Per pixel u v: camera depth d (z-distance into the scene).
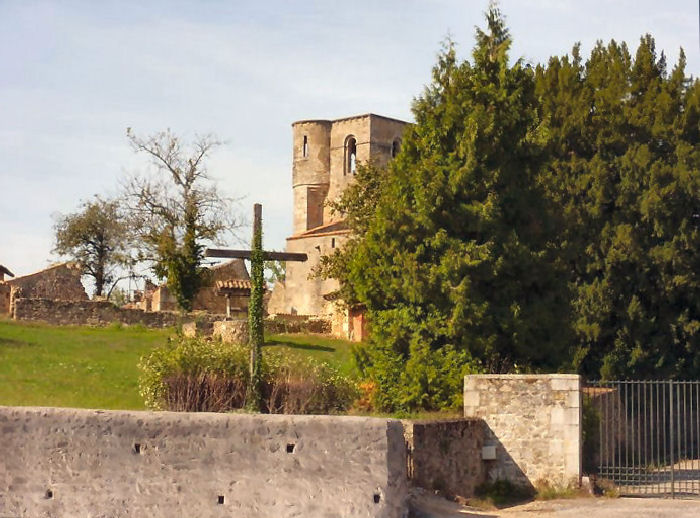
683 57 42.56
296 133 99.88
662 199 39.00
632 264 39.38
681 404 39.56
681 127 40.44
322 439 19.58
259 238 25.78
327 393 26.47
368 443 19.58
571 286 34.66
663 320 39.75
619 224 39.47
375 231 32.50
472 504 23.53
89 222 86.19
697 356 39.97
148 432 19.53
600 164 39.69
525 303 31.02
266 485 19.44
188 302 53.47
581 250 39.19
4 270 68.62
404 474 20.17
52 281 67.44
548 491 25.11
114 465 19.42
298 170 99.56
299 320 58.09
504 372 30.02
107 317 50.94
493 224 30.67
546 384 25.69
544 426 25.59
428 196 30.89
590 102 41.47
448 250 30.47
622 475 28.19
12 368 32.59
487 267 30.33
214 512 19.34
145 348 40.53
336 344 48.72
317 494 19.44
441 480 23.72
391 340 30.70
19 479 19.39
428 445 23.33
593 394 29.62
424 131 32.59
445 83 32.72
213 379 25.38
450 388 29.08
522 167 31.58
